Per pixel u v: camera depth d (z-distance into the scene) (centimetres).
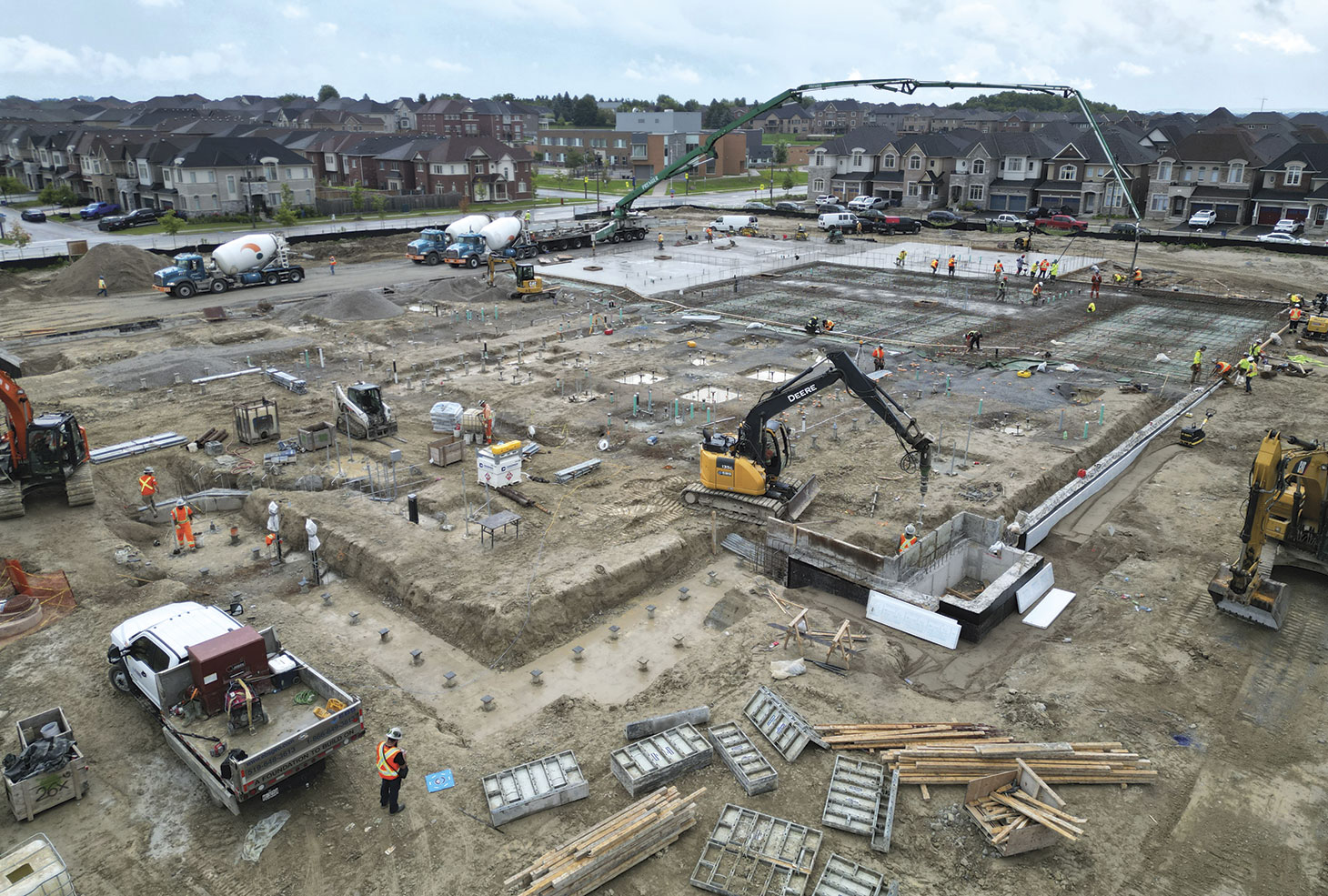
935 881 1420
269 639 1806
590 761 1686
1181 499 2933
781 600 2302
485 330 5041
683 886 1417
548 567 2362
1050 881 1427
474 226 7238
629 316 5447
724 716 1817
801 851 1459
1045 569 2406
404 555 2425
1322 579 2403
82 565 2412
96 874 1433
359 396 3322
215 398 3841
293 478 2973
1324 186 8456
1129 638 2128
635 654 2103
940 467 3119
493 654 2067
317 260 7250
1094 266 6844
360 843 1497
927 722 1792
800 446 3331
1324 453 2227
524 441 3356
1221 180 8962
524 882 1407
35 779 1533
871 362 4409
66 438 2691
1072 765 1638
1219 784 1647
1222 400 3916
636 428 3491
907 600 2206
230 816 1555
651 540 2533
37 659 1980
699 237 8488
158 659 1723
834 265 7075
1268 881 1438
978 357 4503
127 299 5794
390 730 1611
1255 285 6125
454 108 18300
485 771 1667
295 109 19262
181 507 2538
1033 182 9981
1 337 4791
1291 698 1902
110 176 10569
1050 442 3344
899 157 10562
